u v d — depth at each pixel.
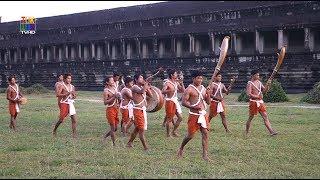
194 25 42.09
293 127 15.39
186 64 41.38
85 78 49.62
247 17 38.94
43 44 54.47
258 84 13.42
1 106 25.94
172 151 11.02
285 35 38.16
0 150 11.08
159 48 46.72
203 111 9.84
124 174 8.26
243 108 22.89
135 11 47.03
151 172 8.56
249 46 40.62
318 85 26.00
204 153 9.88
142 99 11.22
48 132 14.73
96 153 10.66
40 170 8.76
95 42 50.16
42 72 53.62
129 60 45.97
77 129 15.47
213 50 40.50
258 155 10.30
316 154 10.44
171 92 13.59
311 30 36.47
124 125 13.84
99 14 50.12
